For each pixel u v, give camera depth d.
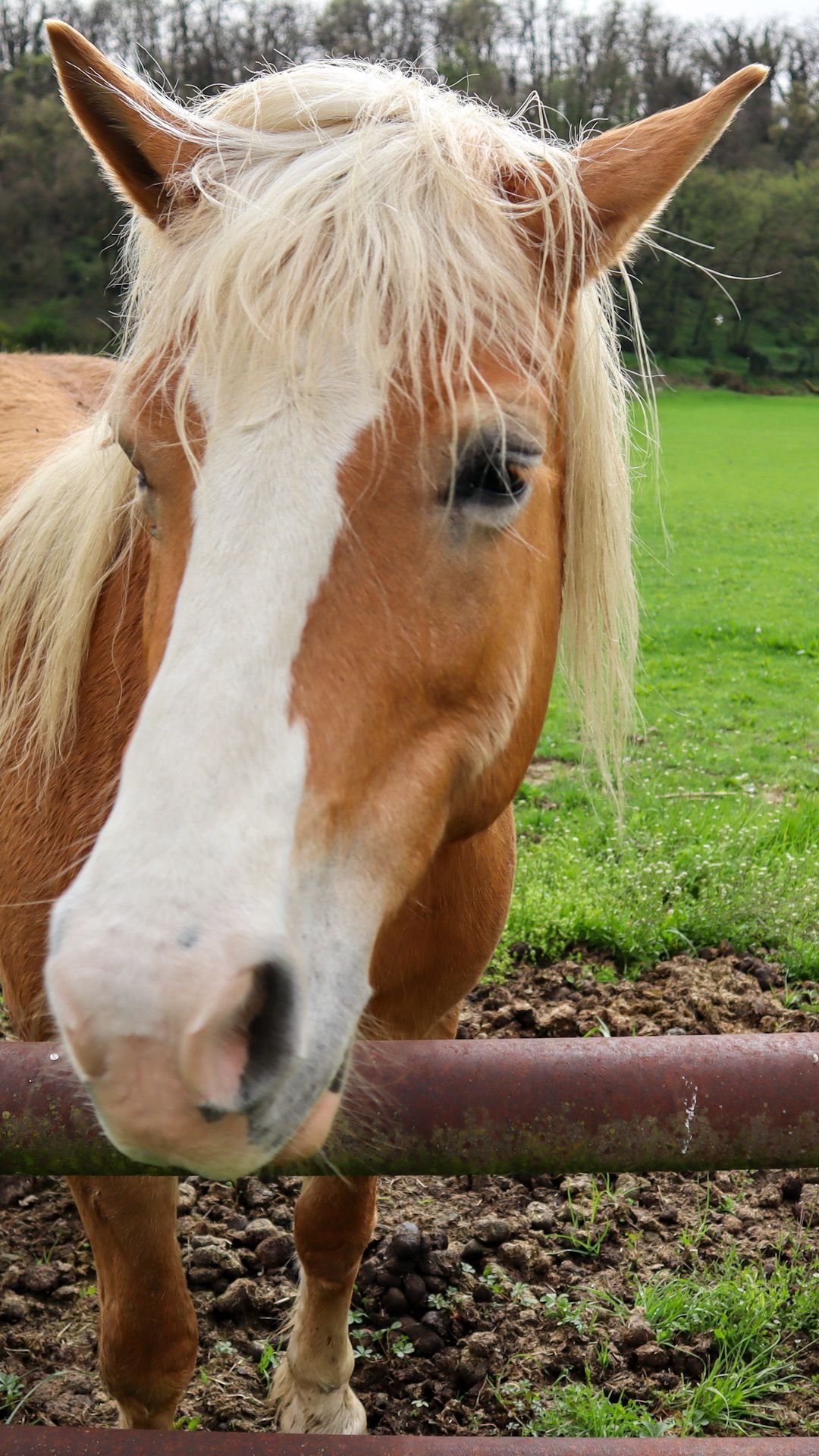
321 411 1.25
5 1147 1.14
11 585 2.15
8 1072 1.14
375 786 1.28
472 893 1.99
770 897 4.24
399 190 1.36
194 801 1.07
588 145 1.68
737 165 50.53
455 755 1.40
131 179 1.58
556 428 1.70
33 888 1.93
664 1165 1.14
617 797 2.15
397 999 2.02
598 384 1.78
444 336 1.31
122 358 1.66
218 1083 1.01
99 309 41.03
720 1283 2.56
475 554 1.34
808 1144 1.13
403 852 1.33
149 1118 1.01
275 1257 2.68
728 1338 2.43
